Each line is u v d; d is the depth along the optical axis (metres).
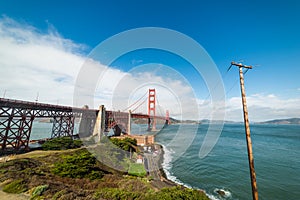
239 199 17.55
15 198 9.45
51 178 13.49
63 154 21.80
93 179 14.91
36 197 9.39
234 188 19.97
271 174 25.12
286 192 19.31
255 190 8.09
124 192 10.84
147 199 9.95
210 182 21.53
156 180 19.58
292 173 25.70
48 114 36.16
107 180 15.18
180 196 10.43
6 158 21.09
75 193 10.14
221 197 17.81
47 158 20.12
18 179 11.76
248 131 8.80
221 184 20.98
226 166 28.44
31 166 16.34
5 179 11.91
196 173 24.45
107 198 9.98
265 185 20.98
